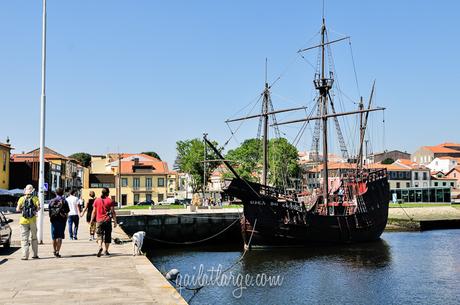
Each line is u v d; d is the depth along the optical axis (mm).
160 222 46438
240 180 38875
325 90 49906
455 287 24656
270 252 38156
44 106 22891
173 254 38531
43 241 23922
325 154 48281
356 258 34812
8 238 20328
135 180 107500
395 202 104750
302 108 51688
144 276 14102
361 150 56688
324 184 47656
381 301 21844
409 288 24438
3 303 10711
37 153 94562
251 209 39375
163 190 108062
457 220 69000
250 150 97375
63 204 18188
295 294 23109
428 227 66062
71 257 18125
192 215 47875
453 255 36375
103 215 18453
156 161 116125
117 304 10648
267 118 53000
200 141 98875
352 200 47250
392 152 188125
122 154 125875
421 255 36406
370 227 46219
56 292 11898
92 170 124875
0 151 70500
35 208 17703
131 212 49312
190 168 97375
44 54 22828
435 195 104250
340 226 42938
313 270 29688
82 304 10656
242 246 44750
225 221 48938
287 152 87812
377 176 49656
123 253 19281
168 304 10641
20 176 78688
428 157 171375
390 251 38781
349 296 22719
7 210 65438
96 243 23000
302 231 40969
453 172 148250
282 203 40594
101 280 13484
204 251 40406
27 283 13039
